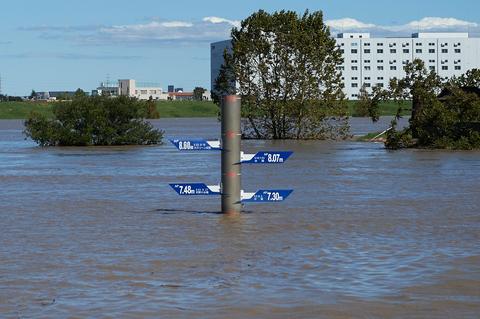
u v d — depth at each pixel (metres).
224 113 26.39
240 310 14.67
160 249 20.42
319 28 95.69
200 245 20.95
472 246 20.55
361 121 185.38
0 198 32.47
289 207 28.52
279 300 15.30
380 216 26.12
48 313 14.54
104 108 80.19
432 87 71.88
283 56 94.19
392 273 17.48
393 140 70.56
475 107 69.38
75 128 80.00
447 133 69.62
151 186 37.34
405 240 21.48
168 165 51.50
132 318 14.23
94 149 72.75
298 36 93.44
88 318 14.24
